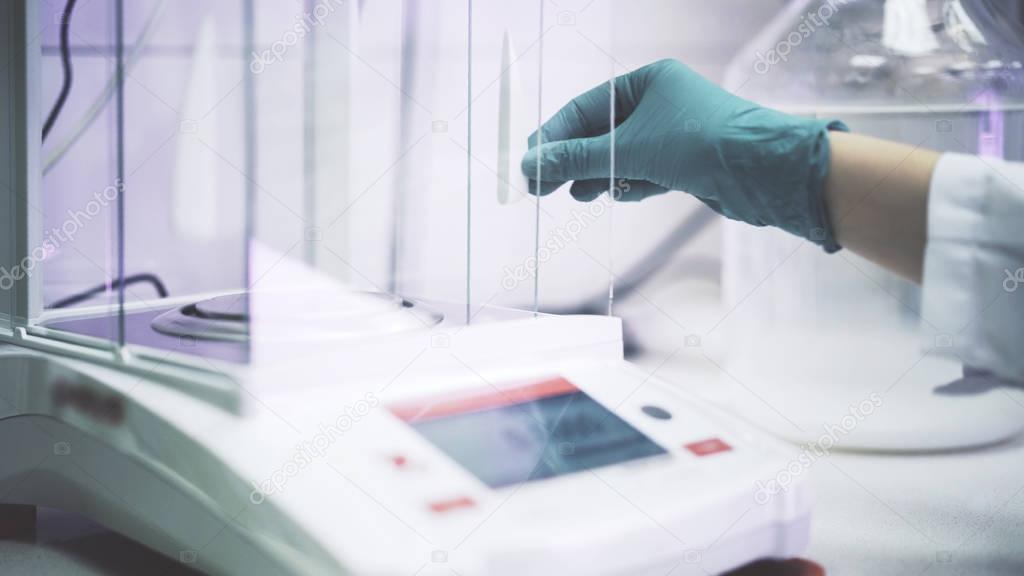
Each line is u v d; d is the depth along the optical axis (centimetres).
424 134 95
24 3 84
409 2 95
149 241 105
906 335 128
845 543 80
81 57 98
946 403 118
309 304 81
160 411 62
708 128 125
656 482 61
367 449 58
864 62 146
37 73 86
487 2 86
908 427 114
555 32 92
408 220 97
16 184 85
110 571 69
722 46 184
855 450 115
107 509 69
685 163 127
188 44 101
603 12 96
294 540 51
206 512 58
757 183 122
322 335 71
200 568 59
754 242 141
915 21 148
